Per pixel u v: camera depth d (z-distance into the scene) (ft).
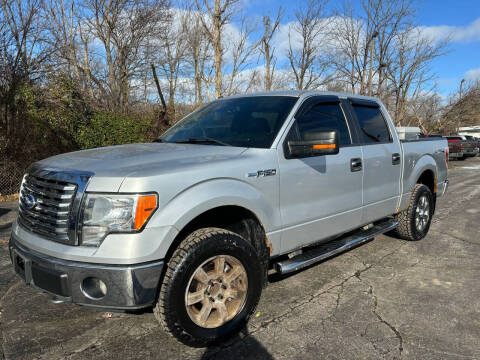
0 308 10.36
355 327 9.47
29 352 8.35
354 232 13.79
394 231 16.92
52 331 9.23
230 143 10.31
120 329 9.38
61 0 47.24
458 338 8.97
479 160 82.43
